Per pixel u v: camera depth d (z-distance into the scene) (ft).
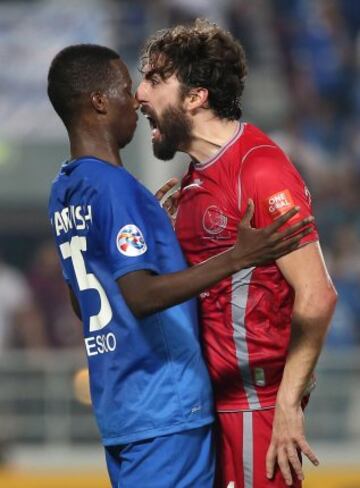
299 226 39.42
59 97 45.03
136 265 41.60
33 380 109.70
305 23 162.30
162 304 40.83
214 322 45.93
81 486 103.24
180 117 46.03
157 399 43.39
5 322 131.03
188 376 43.86
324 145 155.94
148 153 132.46
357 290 129.70
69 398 109.40
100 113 44.75
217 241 45.47
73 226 44.32
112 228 42.34
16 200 148.56
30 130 145.07
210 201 45.39
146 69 46.65
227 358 45.78
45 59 144.05
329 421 108.47
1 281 131.95
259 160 44.45
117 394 43.88
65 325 131.75
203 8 151.74
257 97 159.33
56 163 147.54
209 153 45.96
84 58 44.91
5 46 144.15
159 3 146.72
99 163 43.62
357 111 158.71
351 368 108.78
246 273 44.96
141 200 43.45
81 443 109.09
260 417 45.78
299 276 43.60
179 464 43.50
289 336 45.62
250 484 45.91
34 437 109.09
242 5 160.15
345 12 164.14
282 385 44.01
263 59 160.86
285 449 43.86
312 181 152.97
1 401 109.29
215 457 45.68
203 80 45.62
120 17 145.28
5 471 104.32
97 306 44.24
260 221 44.21
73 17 144.56
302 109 158.71
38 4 148.46
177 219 46.80
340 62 161.27
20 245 150.00
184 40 45.88
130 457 43.91
